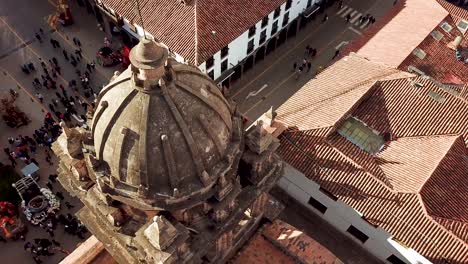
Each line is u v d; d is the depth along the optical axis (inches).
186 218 974.4
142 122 788.6
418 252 1425.9
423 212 1439.5
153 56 746.8
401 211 1460.4
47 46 2559.1
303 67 2522.1
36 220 1926.7
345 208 1577.3
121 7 2236.7
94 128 867.4
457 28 2075.5
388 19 2146.9
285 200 1782.7
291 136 1617.9
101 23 2652.6
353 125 1635.1
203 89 858.8
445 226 1421.0
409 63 1875.0
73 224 1920.5
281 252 1300.4
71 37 2608.3
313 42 2664.9
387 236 1518.2
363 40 2082.9
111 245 1015.0
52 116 2263.8
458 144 1590.8
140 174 835.4
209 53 2039.9
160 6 2150.6
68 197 2012.8
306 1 2536.9
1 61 2490.2
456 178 1533.0
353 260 1674.5
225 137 903.1
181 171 847.7
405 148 1585.9
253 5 2197.3
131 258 979.3
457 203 1493.6
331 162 1553.9
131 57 756.0
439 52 1957.4
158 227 829.2
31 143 2158.0
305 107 1718.8
